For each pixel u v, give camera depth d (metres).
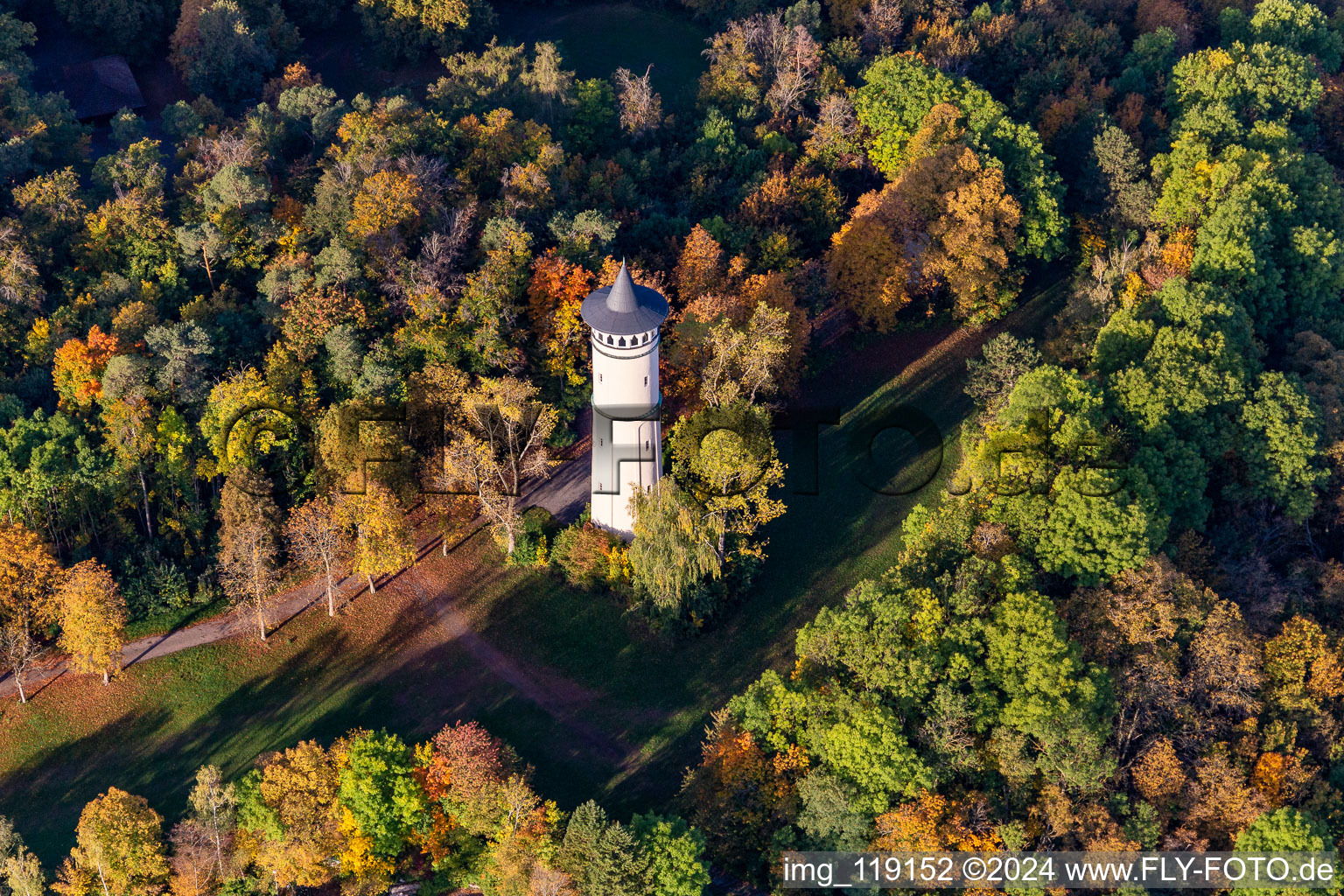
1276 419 121.94
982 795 99.62
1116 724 104.94
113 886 96.12
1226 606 110.81
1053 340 140.00
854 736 96.69
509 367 125.81
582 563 118.38
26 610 111.88
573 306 125.94
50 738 110.12
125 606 114.19
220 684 113.75
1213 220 137.75
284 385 122.94
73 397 121.94
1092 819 98.75
